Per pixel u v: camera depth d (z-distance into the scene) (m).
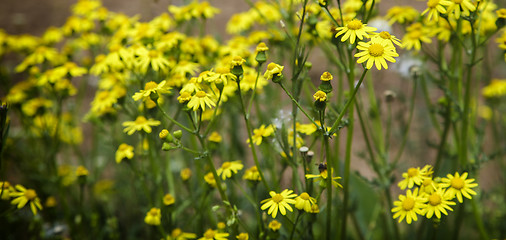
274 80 1.67
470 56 2.15
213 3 6.33
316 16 2.51
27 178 3.25
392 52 1.62
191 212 2.97
